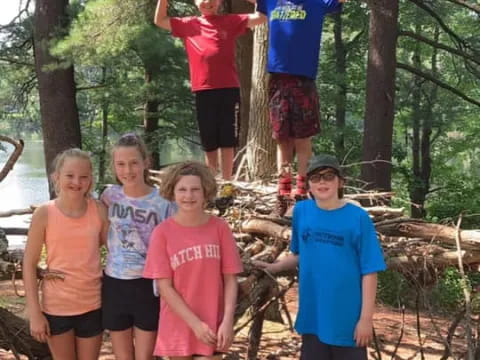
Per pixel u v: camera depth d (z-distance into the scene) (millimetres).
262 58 7230
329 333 3215
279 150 4688
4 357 5301
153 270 3084
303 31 4602
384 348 6129
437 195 20188
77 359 3496
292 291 8336
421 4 15430
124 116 18344
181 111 16453
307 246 3297
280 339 6398
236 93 5387
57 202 3371
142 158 3350
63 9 12516
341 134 16688
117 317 3336
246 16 5273
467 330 3650
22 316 4129
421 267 3867
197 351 3057
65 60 12055
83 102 18422
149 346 3342
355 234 3176
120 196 3373
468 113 19047
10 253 3713
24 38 15039
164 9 5344
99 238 3420
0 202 22422
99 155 17438
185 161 3176
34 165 35938
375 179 11562
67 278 3338
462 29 18312
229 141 5383
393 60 11586
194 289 3059
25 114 18594
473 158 23250
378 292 8352
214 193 3176
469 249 3768
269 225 4109
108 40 10594
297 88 4602
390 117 11648
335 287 3189
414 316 7648
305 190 4504
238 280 3672
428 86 19094
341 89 17781
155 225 3324
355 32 21422
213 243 3104
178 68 15430
